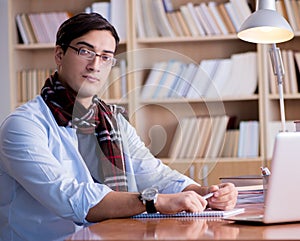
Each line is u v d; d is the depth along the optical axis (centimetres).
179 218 187
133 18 455
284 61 441
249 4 455
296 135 154
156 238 136
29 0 495
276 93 441
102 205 196
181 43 477
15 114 216
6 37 475
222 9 452
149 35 461
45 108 221
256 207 219
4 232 224
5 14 476
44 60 498
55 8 494
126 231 153
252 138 441
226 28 452
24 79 474
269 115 441
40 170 205
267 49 440
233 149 444
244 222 165
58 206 201
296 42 456
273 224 161
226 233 143
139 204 193
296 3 441
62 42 222
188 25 456
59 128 218
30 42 476
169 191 222
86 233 150
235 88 447
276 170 154
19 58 479
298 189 158
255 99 463
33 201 221
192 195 195
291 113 461
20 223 222
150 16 461
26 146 208
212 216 190
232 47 471
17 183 223
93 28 220
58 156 215
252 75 445
